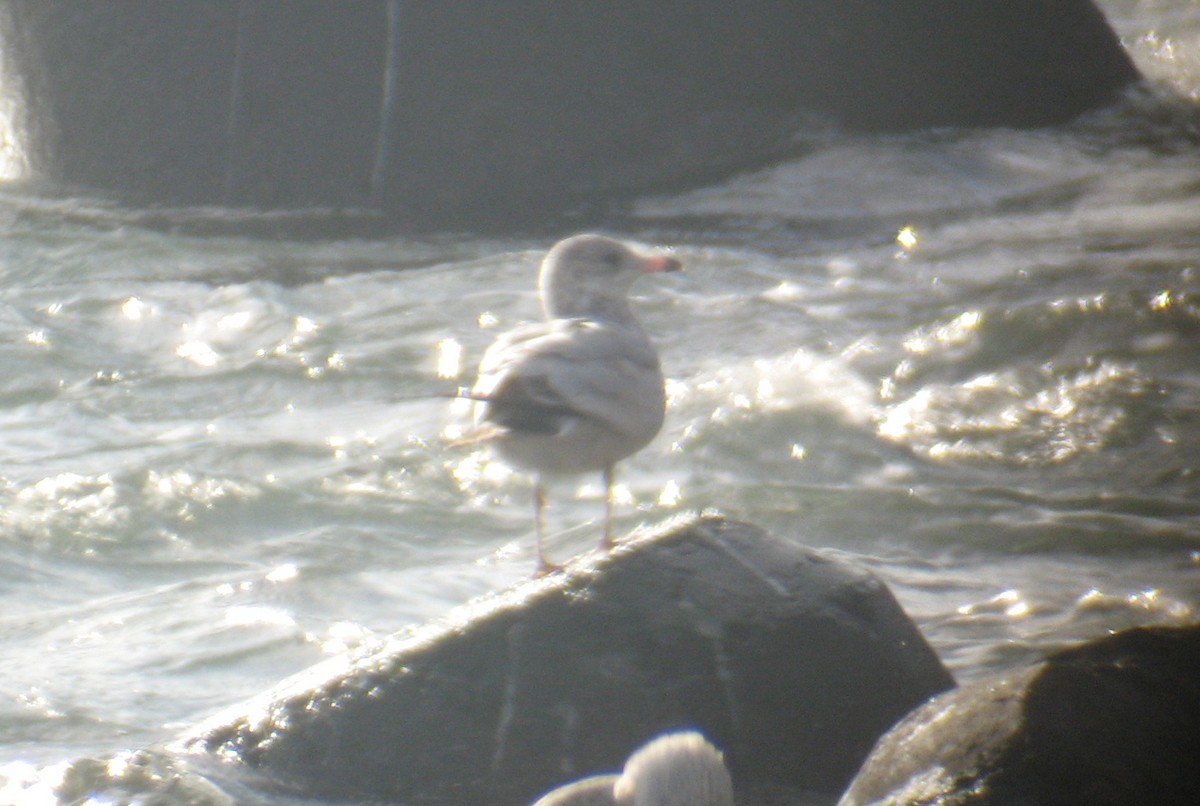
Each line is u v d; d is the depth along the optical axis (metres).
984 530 11.86
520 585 8.41
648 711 7.90
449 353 16.88
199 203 23.00
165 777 7.76
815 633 8.10
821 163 22.38
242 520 12.65
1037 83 24.67
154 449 14.12
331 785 7.82
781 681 8.00
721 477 13.32
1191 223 20.23
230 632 10.17
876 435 14.07
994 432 14.05
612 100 22.94
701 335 16.91
